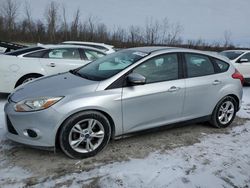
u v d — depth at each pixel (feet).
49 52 21.76
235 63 30.94
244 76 31.53
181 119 14.35
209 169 11.39
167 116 13.73
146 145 13.32
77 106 10.99
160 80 13.33
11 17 124.88
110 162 11.53
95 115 11.52
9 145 12.59
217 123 15.92
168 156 12.31
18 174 10.38
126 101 12.14
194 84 14.29
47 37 123.75
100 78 12.42
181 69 14.12
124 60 13.48
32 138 10.95
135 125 12.78
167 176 10.71
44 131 10.77
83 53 23.35
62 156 11.80
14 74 19.97
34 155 11.79
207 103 15.10
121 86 12.16
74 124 11.14
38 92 11.42
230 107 16.35
